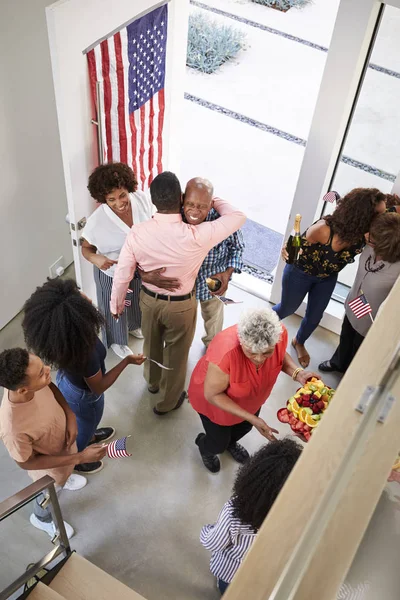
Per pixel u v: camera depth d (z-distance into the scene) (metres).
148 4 3.50
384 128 3.69
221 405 2.82
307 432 2.86
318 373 4.34
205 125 7.20
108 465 3.66
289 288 3.87
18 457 2.56
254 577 1.01
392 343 1.55
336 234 3.41
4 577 2.54
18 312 4.59
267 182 6.31
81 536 3.32
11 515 2.32
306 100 7.91
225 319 4.67
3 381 2.27
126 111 3.79
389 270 3.25
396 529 1.14
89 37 3.18
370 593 1.07
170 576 3.21
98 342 2.87
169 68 4.05
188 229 2.95
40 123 3.98
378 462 1.16
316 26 9.56
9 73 3.54
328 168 3.84
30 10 3.49
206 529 2.76
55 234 4.69
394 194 3.59
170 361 3.60
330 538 1.01
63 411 2.78
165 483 3.61
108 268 3.63
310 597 0.93
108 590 2.88
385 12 3.15
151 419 3.95
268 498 2.07
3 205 3.97
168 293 3.25
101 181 3.28
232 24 9.23
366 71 3.43
